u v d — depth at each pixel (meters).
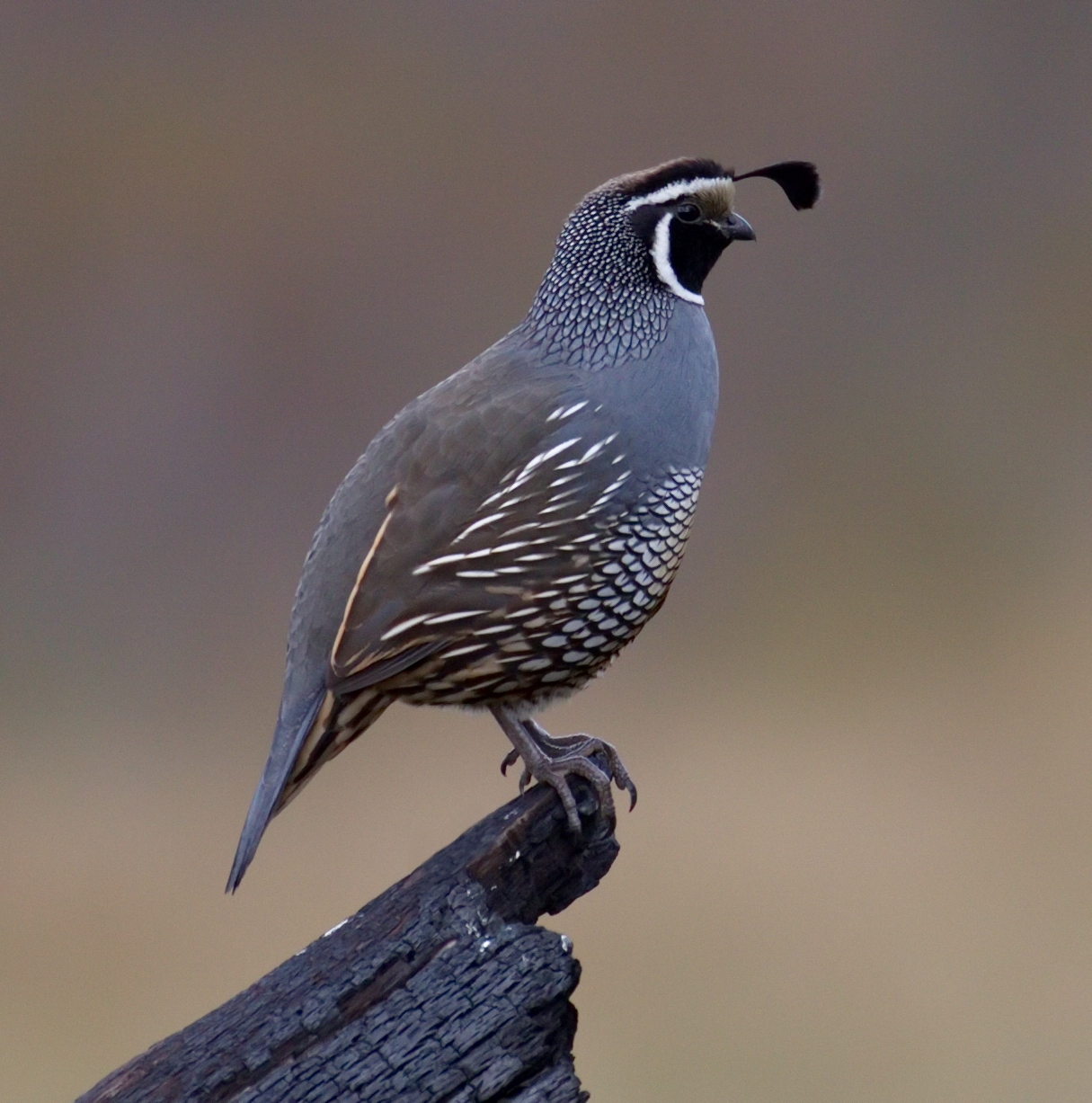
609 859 5.11
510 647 5.67
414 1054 4.38
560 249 5.98
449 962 4.52
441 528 5.58
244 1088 4.34
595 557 5.68
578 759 5.14
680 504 5.83
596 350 5.83
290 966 4.51
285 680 5.73
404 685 5.69
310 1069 4.35
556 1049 4.50
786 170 6.47
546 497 5.60
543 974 4.49
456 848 4.84
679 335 5.90
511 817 4.92
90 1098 4.31
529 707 5.83
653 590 5.85
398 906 4.64
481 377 5.84
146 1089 4.32
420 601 5.57
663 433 5.78
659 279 5.93
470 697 5.74
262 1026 4.40
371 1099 4.33
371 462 5.76
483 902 4.68
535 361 5.86
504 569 5.59
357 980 4.47
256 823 5.47
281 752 5.59
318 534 5.80
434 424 5.71
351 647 5.57
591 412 5.70
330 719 5.66
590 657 5.80
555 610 5.67
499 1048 4.41
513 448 5.62
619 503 5.70
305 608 5.71
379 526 5.62
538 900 4.98
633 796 5.55
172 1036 4.44
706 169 6.05
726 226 6.04
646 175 5.99
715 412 5.99
